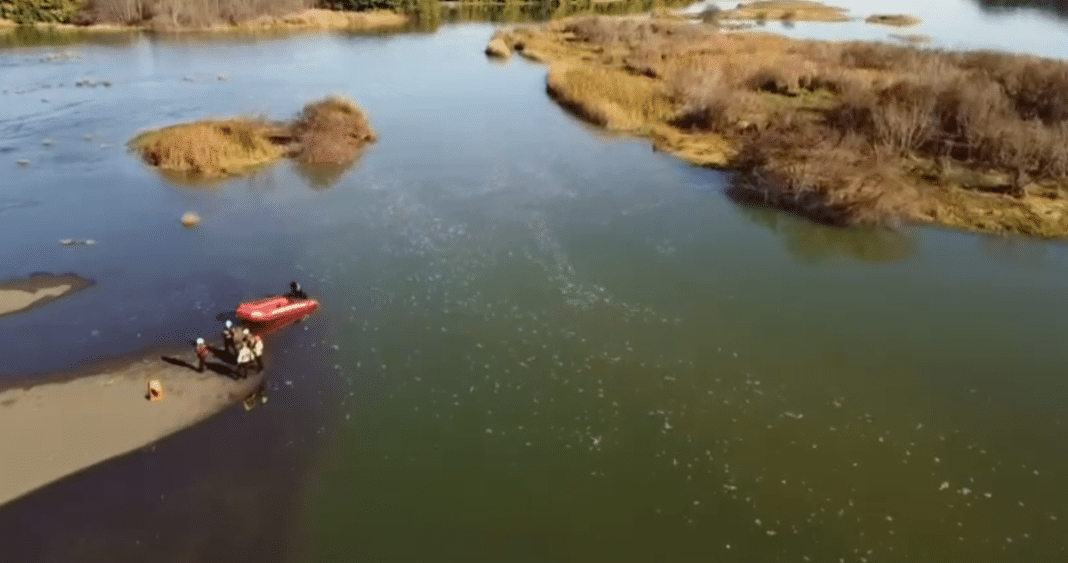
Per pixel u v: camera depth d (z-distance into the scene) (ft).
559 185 111.96
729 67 172.45
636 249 92.02
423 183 112.06
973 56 169.99
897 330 75.72
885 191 99.91
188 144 118.11
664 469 57.77
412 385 67.00
